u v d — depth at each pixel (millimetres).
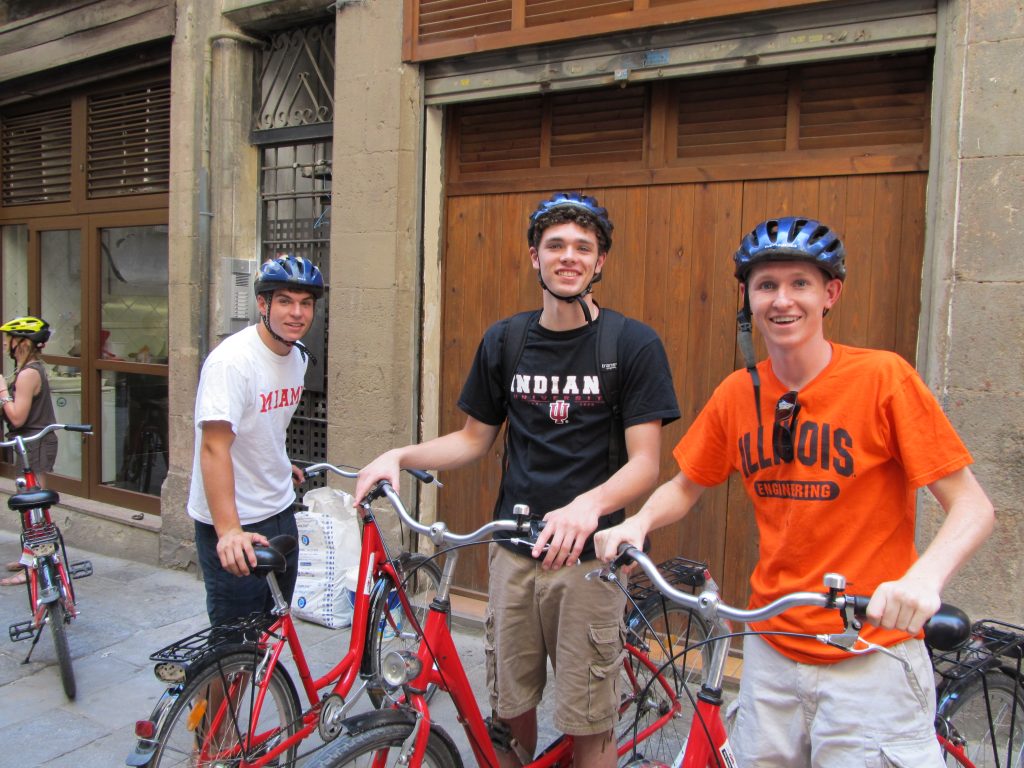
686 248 3633
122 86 5746
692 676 2943
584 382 2154
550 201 2170
